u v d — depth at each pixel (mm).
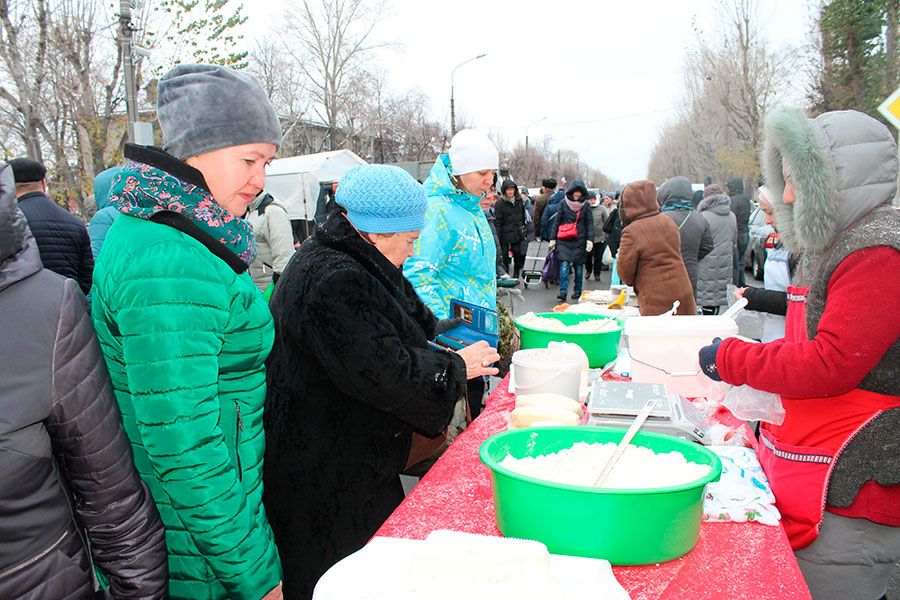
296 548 1695
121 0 10711
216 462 1219
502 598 938
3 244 980
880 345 1385
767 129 1607
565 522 1203
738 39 28391
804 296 1693
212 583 1344
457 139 2836
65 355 1045
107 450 1111
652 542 1188
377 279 1728
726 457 1707
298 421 1668
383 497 1769
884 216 1453
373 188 1723
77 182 13609
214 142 1291
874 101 18250
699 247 5582
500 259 8414
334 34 34719
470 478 1631
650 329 2227
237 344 1354
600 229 12766
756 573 1198
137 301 1179
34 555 1024
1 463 966
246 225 1396
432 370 1691
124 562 1164
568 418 1738
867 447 1473
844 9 18656
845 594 1555
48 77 13008
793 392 1480
